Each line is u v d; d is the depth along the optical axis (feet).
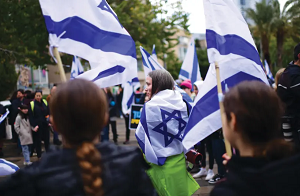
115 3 45.52
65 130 4.61
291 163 4.39
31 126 25.58
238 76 9.29
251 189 4.32
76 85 4.71
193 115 9.20
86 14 10.23
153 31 47.21
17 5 32.65
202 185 18.80
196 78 27.37
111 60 10.59
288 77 11.37
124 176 4.68
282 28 75.20
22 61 38.32
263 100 4.61
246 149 4.71
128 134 33.45
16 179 4.47
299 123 11.20
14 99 34.37
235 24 9.32
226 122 4.87
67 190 4.38
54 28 9.46
